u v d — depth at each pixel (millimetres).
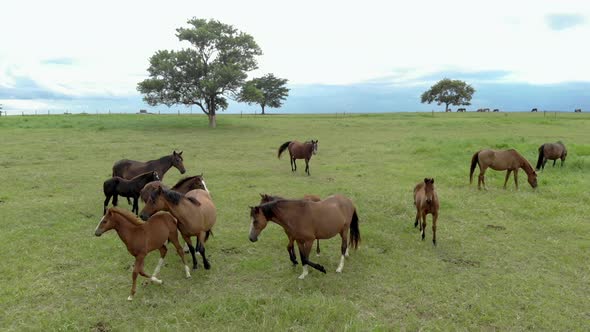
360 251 8164
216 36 36875
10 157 19109
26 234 8758
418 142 24812
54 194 12469
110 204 11383
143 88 36094
